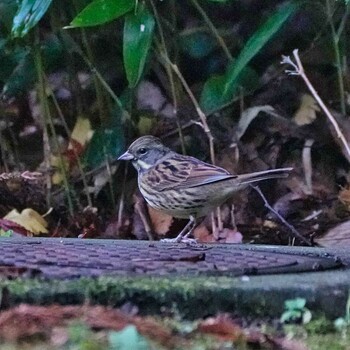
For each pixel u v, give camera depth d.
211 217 10.59
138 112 11.54
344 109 10.91
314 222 10.45
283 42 11.54
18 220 10.50
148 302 5.37
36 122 12.13
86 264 6.16
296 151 11.30
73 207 11.23
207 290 5.38
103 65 11.77
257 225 10.65
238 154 11.14
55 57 11.73
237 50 11.72
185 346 5.03
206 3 11.63
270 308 5.42
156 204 9.52
